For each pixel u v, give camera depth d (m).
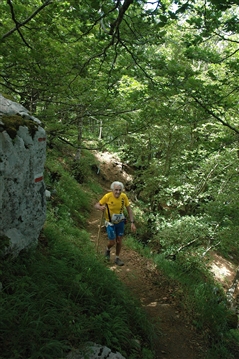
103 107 7.23
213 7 3.45
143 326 3.81
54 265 3.82
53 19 5.00
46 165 11.70
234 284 10.45
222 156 10.05
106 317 3.31
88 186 15.30
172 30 8.78
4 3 4.96
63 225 7.23
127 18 4.43
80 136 10.88
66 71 6.09
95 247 6.99
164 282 6.00
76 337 2.79
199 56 4.68
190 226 8.87
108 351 2.81
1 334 2.44
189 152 10.27
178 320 4.72
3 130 3.32
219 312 5.31
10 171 3.36
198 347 4.20
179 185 11.25
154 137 12.48
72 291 3.54
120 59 5.79
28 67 5.87
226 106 5.27
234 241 9.02
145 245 9.67
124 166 21.33
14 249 3.54
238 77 5.46
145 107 6.66
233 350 4.57
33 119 3.98
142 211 13.84
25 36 5.56
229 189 10.38
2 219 3.39
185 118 5.91
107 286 4.05
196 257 8.83
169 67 4.83
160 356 3.64
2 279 3.08
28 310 2.74
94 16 3.75
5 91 7.34
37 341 2.51
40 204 4.09
